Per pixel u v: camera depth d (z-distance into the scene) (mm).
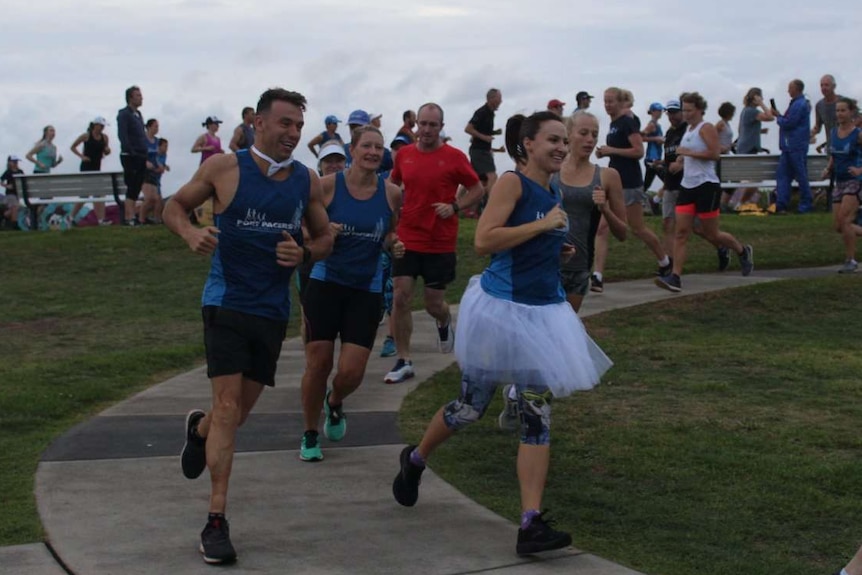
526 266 5492
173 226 5352
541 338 5340
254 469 6715
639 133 12805
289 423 7887
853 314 11898
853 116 13930
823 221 19172
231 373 5359
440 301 9609
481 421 7766
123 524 5652
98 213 22109
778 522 5742
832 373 9117
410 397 8547
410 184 9242
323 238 5766
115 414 8078
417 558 5238
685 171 13156
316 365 6867
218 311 5387
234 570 5059
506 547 5395
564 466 6703
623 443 7133
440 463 6793
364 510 5953
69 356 10688
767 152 22469
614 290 13492
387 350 10133
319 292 6848
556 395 5430
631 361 9656
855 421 7625
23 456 6957
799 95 20562
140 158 19766
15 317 12906
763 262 15664
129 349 11039
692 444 7082
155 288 14680
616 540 5496
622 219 7945
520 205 5539
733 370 9297
